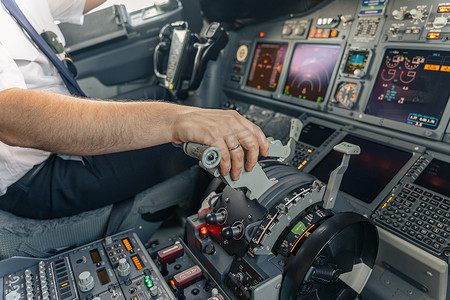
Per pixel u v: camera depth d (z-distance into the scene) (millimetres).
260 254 1154
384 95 1883
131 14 2953
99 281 1272
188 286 1284
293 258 1162
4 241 1374
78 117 831
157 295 1208
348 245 1219
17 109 833
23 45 1338
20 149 1313
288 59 2445
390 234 1415
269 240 1154
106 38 2852
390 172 1640
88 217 1547
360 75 1949
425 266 1306
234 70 2875
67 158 1469
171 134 867
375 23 1955
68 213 1516
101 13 2811
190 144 843
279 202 1196
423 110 1712
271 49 2617
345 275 1363
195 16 3104
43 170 1434
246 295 1153
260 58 2691
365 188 1633
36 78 1400
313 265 1086
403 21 1825
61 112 831
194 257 1431
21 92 867
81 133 835
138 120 854
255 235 1170
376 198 1562
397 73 1843
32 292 1220
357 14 2055
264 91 2580
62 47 1646
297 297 1146
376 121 1874
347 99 2025
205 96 2895
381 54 1907
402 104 1799
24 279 1287
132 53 2996
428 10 1728
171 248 1389
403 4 1830
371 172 1691
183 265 1426
